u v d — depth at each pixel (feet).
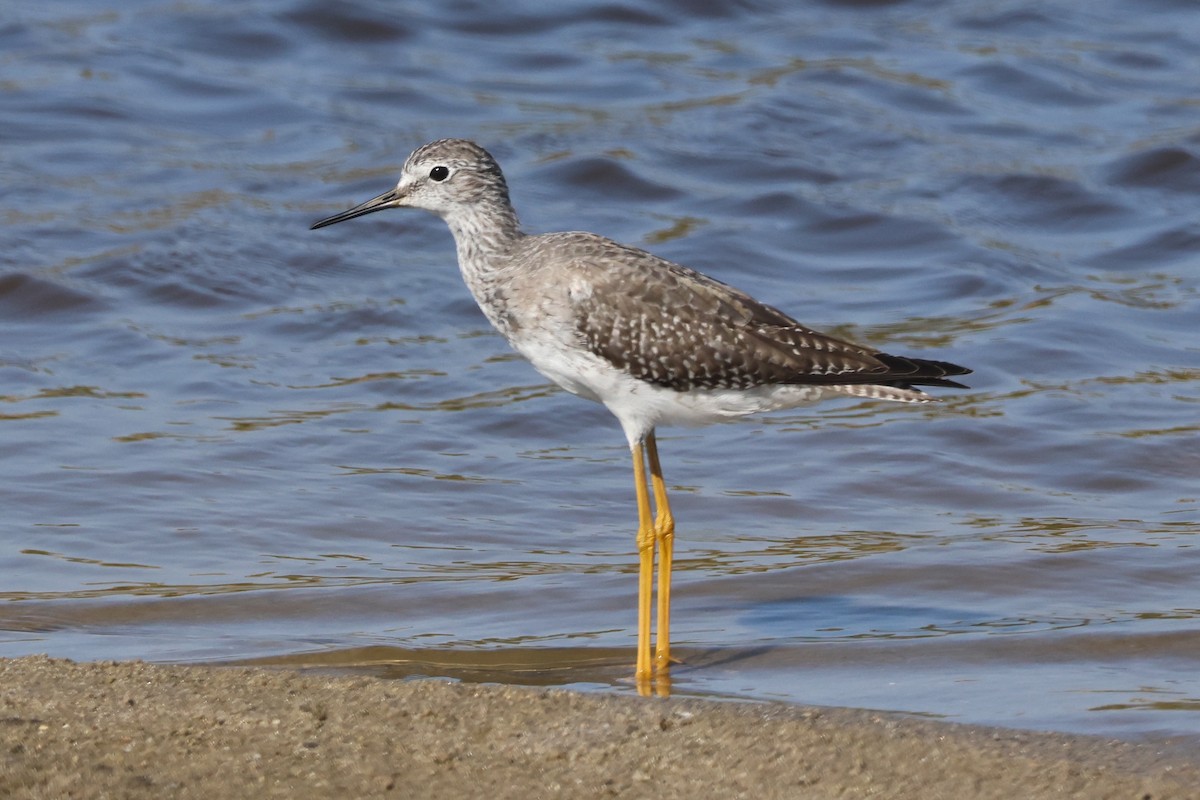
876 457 51.39
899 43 87.92
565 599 41.14
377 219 69.31
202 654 36.99
